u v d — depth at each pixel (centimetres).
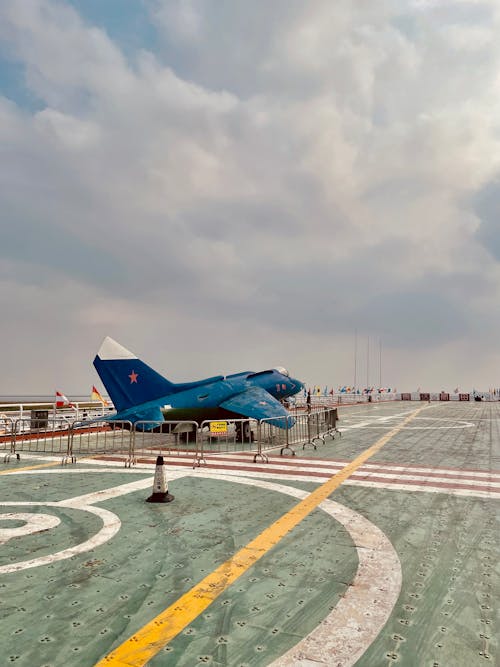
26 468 1103
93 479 962
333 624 358
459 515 678
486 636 342
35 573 464
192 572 465
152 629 350
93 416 2112
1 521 650
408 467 1092
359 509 713
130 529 612
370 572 464
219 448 1480
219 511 702
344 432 1944
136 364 1606
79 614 376
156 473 771
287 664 303
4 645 327
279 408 1639
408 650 321
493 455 1283
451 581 443
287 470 1056
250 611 380
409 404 5603
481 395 7519
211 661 306
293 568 475
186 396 1616
